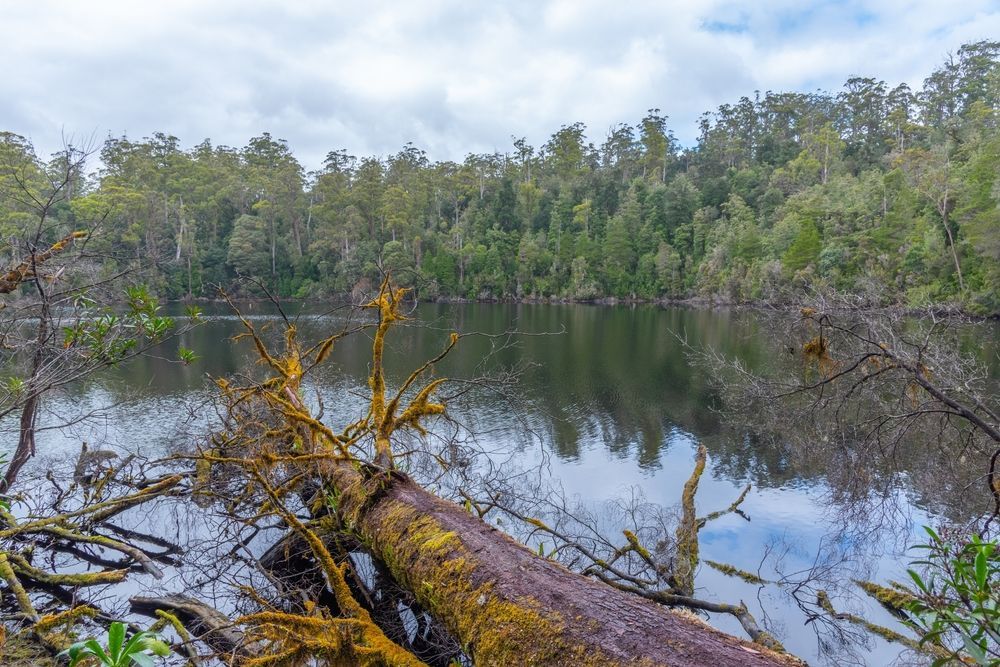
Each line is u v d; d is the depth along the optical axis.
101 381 13.15
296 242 50.25
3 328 4.47
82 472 6.04
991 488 3.81
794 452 8.49
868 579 4.93
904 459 6.19
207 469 5.32
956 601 2.03
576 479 7.96
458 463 5.20
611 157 80.69
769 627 4.19
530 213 64.06
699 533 6.07
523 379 15.41
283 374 4.95
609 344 22.97
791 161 57.22
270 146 69.81
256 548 4.79
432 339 22.44
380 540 3.00
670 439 10.06
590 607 2.04
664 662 1.74
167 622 3.28
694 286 45.41
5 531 4.01
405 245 48.41
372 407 4.29
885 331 4.77
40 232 4.16
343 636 2.32
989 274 14.94
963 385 4.42
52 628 3.24
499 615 2.14
